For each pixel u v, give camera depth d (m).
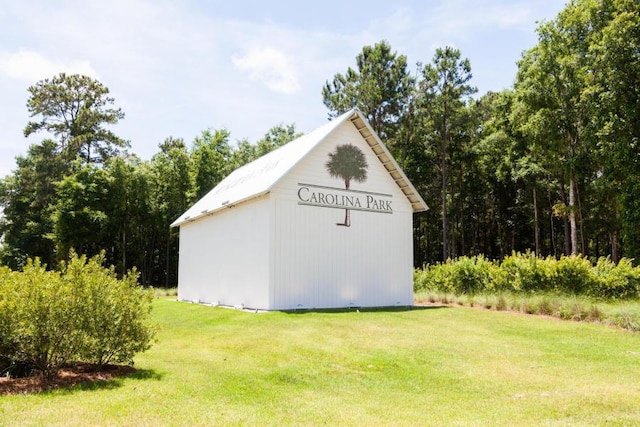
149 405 7.44
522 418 7.23
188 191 49.97
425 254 63.47
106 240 49.31
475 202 57.66
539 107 36.88
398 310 20.33
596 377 9.99
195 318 18.84
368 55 50.94
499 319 17.56
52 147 56.31
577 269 20.64
